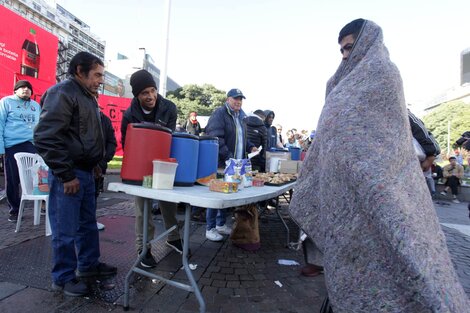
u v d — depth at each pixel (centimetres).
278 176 369
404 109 150
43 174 395
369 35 167
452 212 844
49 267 288
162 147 220
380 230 136
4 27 662
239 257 352
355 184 140
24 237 367
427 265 130
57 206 235
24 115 452
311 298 264
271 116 697
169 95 4900
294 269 326
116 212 524
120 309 227
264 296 263
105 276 277
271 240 427
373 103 146
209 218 408
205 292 262
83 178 248
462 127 4172
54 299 234
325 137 158
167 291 259
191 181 238
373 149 140
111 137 349
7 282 254
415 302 132
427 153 227
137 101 294
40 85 738
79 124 237
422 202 145
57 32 6278
